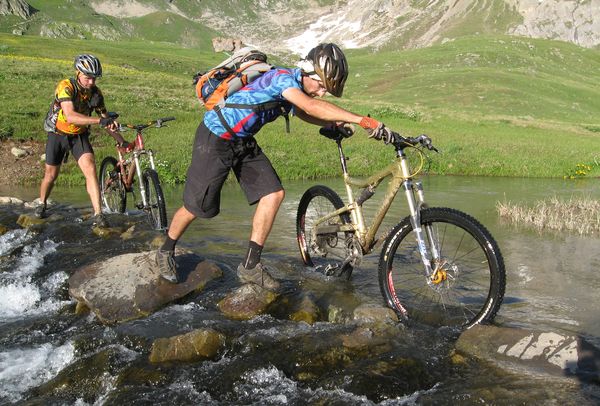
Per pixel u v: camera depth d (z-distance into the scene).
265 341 3.67
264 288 4.51
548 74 90.56
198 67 71.94
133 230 6.67
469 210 9.02
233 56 4.15
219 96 4.08
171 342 3.59
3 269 5.53
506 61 101.62
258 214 4.47
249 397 3.10
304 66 4.03
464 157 17.45
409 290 4.71
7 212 8.16
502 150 19.64
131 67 63.16
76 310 4.50
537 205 9.62
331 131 4.78
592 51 124.50
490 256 3.81
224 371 3.34
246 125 4.02
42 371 3.57
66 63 41.12
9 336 4.09
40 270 5.50
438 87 68.75
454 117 34.69
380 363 3.31
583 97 67.81
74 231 6.73
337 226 4.93
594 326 3.90
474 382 3.12
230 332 3.86
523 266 5.47
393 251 4.29
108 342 3.82
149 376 3.32
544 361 3.30
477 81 70.44
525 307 4.29
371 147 17.67
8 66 28.05
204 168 4.21
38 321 4.34
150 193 6.90
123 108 20.02
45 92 20.69
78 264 5.56
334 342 3.62
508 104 58.47
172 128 17.78
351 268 4.99
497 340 3.50
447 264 4.11
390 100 62.56
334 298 4.48
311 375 3.29
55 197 10.12
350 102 36.66
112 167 8.54
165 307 4.45
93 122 6.46
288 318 4.18
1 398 3.25
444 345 3.62
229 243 6.38
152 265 4.78
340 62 3.95
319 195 5.27
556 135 30.19
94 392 3.27
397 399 3.00
